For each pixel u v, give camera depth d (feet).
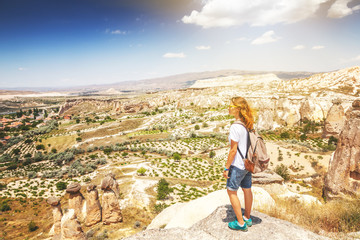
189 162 249.75
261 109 322.14
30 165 321.52
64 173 256.73
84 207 99.14
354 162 71.51
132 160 282.97
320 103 318.24
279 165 135.33
